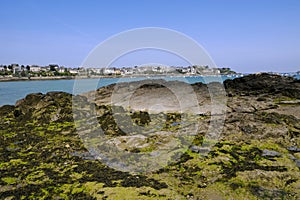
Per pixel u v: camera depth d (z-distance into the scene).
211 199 4.81
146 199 4.81
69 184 5.50
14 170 6.28
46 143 8.13
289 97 13.21
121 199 4.82
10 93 26.94
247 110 10.48
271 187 5.12
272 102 12.01
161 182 5.45
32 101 13.30
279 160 6.18
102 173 5.95
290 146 7.05
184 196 4.92
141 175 5.80
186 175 5.72
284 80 18.75
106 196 4.93
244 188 5.11
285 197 4.79
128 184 5.36
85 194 5.06
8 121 11.00
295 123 8.64
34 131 9.41
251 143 7.21
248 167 5.85
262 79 18.91
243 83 18.08
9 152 7.49
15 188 5.46
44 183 5.59
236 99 12.81
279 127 7.98
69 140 8.32
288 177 5.43
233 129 8.16
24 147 7.90
